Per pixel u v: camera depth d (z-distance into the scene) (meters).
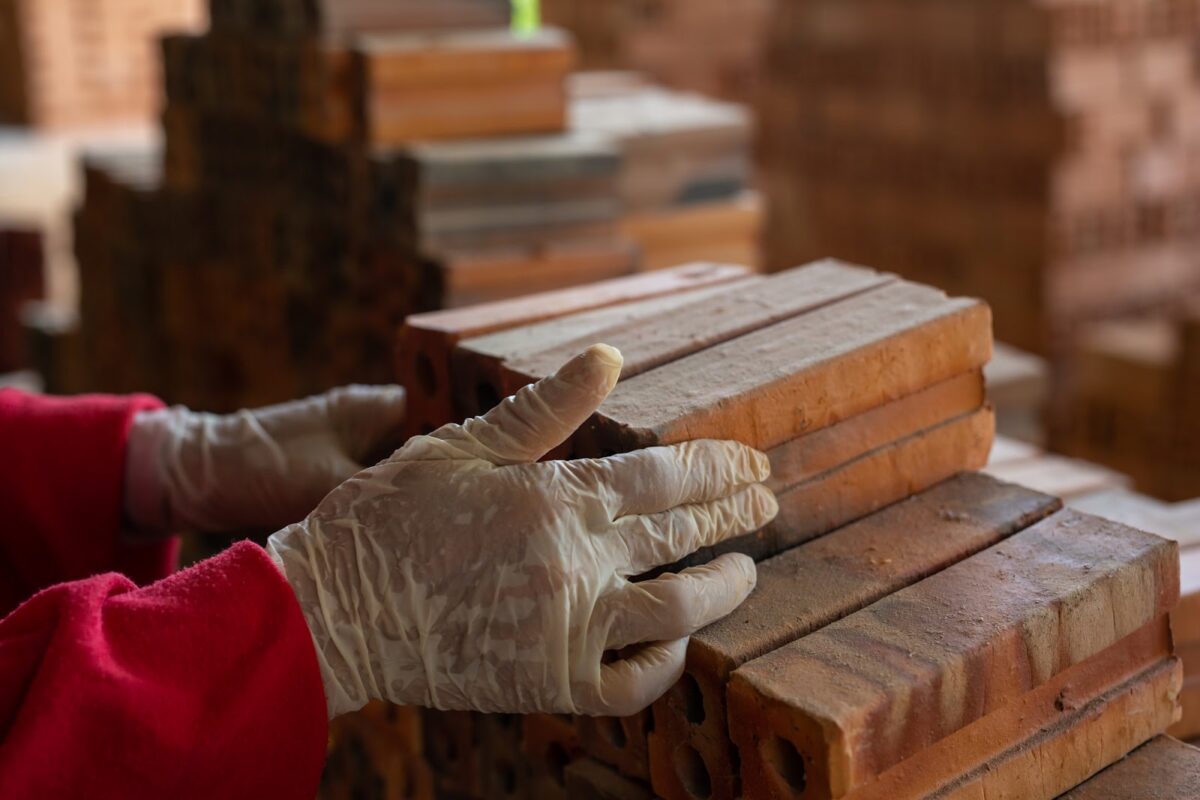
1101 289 4.88
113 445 1.63
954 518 1.38
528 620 1.14
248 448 1.62
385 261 2.67
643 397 1.28
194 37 3.21
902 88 5.27
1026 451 2.06
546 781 1.45
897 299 1.48
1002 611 1.21
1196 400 4.00
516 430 1.19
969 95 4.95
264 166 3.08
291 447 1.62
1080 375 4.35
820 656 1.14
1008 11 4.71
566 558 1.14
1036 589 1.24
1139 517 1.77
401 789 1.71
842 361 1.33
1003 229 4.90
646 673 1.15
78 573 1.65
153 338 3.72
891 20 5.27
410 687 1.21
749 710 1.11
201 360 3.51
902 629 1.18
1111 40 4.67
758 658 1.15
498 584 1.15
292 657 1.17
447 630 1.17
